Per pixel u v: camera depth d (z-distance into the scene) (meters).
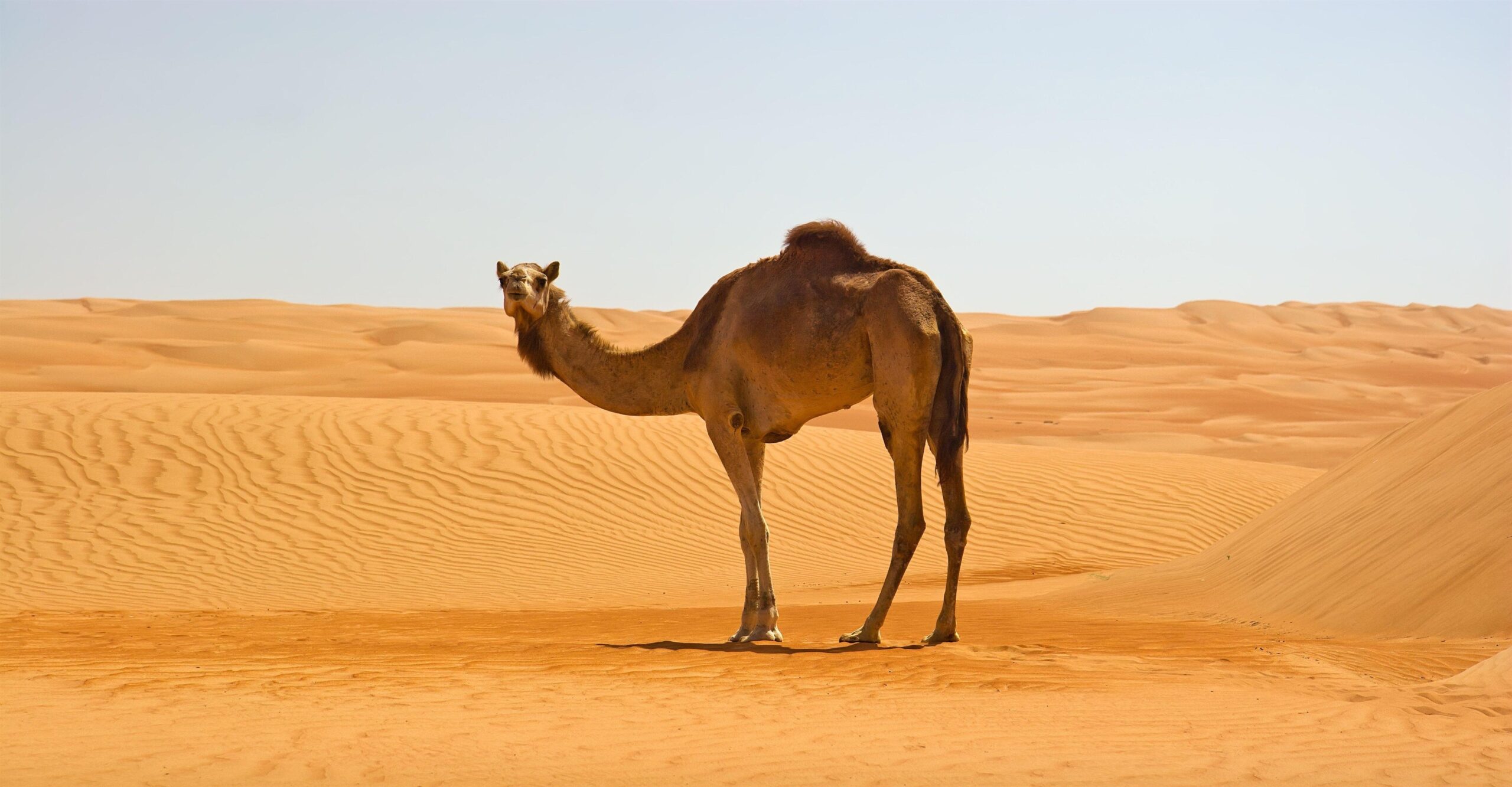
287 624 13.94
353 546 22.50
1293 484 29.20
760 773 5.80
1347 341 141.25
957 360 11.05
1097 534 25.25
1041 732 6.76
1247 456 47.62
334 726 6.55
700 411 12.01
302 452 26.28
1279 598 14.41
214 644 10.60
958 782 5.70
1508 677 7.88
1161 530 25.53
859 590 21.38
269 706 7.08
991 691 8.19
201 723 6.52
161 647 10.16
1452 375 102.75
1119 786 5.66
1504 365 114.38
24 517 22.45
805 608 17.64
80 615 15.73
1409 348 134.62
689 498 25.95
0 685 7.60
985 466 28.83
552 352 12.62
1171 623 13.92
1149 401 72.12
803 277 11.37
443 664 9.05
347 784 5.42
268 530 22.88
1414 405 78.00
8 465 24.48
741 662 9.54
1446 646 10.67
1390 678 9.27
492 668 8.89
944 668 9.22
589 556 22.88
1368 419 65.75
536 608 18.59
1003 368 95.94
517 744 6.27
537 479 26.08
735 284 11.84
